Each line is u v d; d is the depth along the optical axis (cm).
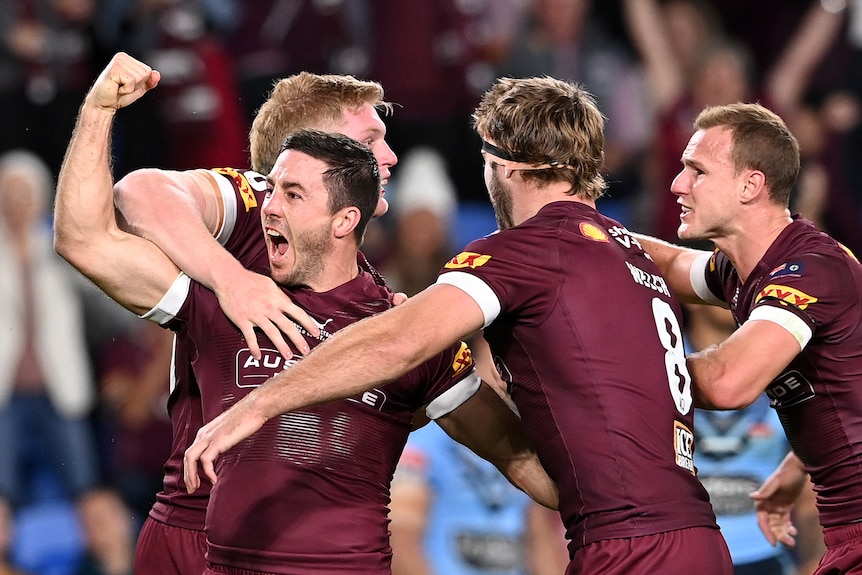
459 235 3009
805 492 1906
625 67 3222
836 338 1347
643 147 3161
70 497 2691
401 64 3014
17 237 2736
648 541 1147
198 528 1284
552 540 2038
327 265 1198
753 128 1377
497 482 2036
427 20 3014
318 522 1152
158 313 1202
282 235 1180
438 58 3022
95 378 2791
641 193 3080
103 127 1180
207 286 1185
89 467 2723
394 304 1234
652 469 1162
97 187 1176
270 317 1159
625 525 1152
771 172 1373
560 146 1234
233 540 1154
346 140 1195
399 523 2003
